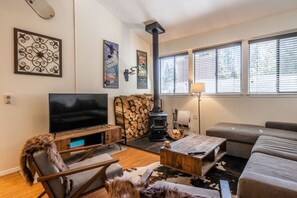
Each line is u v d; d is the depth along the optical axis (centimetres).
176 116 470
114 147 363
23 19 265
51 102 272
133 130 405
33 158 143
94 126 336
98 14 372
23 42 264
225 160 282
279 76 332
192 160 205
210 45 410
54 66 301
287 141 236
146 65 502
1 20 245
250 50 362
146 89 504
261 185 125
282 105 327
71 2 326
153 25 406
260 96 348
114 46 407
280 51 329
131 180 92
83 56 346
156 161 288
